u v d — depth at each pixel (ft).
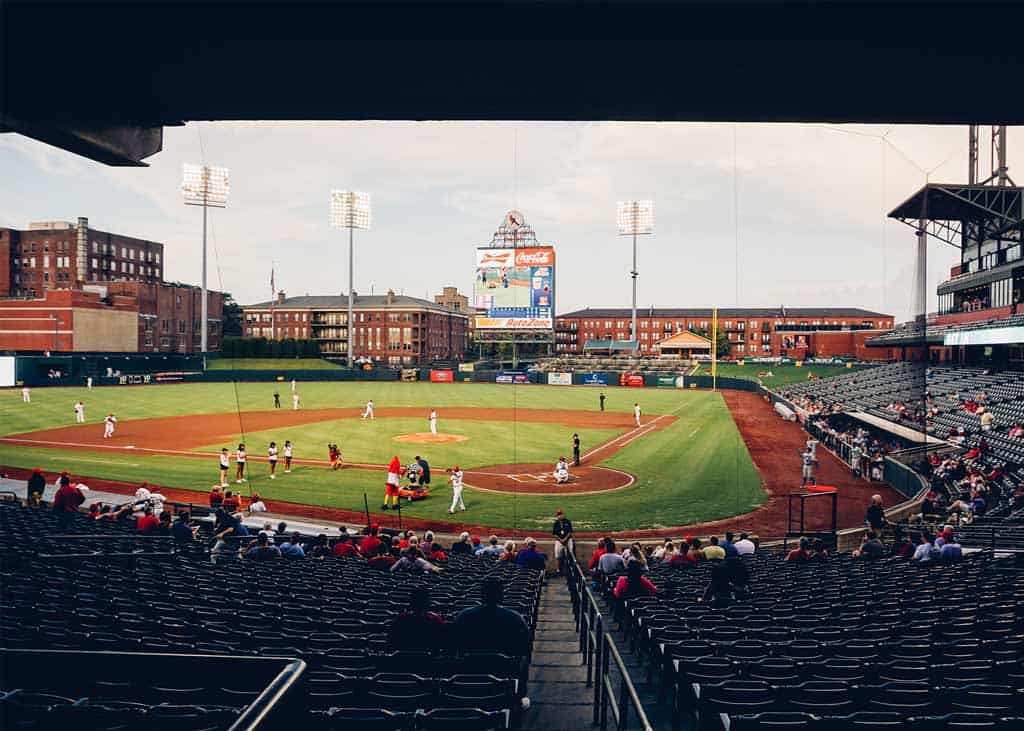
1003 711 17.72
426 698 17.31
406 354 401.90
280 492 85.46
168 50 13.05
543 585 51.03
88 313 277.85
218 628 25.58
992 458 91.66
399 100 15.20
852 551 58.95
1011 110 14.73
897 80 13.64
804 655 23.89
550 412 181.16
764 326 458.09
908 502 73.61
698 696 18.85
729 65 13.44
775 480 96.37
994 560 46.37
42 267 357.00
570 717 21.93
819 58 13.07
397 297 431.02
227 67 13.52
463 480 94.63
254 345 319.27
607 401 211.00
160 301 331.98
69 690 17.10
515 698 18.12
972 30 12.12
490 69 13.79
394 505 79.56
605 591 42.65
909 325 183.73
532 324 264.11
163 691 16.96
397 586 36.29
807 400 167.94
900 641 25.23
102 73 13.30
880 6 11.70
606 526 72.33
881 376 183.93
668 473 100.48
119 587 34.24
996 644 24.30
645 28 12.56
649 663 26.76
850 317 446.19
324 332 414.62
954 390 143.13
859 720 16.40
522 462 108.68
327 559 49.11
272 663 9.82
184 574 39.42
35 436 130.72
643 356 361.71
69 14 11.95
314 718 15.35
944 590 34.78
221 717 13.97
